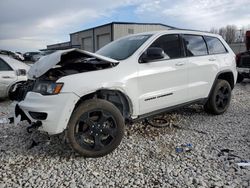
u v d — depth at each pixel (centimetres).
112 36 3081
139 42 402
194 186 265
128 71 355
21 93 372
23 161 327
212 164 311
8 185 272
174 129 442
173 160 324
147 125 460
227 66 520
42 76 335
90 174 294
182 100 436
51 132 309
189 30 468
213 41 516
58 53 326
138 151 353
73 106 311
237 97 735
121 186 269
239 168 299
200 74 462
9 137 411
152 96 384
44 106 305
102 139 341
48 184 274
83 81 315
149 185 270
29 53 3284
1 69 676
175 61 418
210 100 504
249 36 1186
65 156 339
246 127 450
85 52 336
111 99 371
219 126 456
